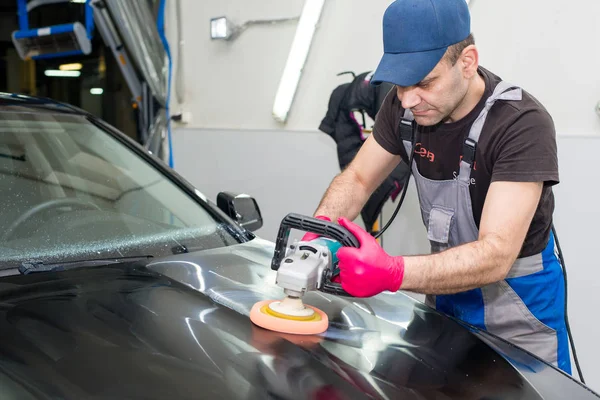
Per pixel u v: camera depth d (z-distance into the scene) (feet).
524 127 4.94
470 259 4.58
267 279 5.45
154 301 4.65
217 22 13.82
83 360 3.72
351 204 5.93
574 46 9.34
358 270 4.23
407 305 5.47
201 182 15.10
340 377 3.99
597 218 9.31
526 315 5.89
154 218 6.17
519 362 4.75
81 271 5.08
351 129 10.78
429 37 4.55
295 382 3.84
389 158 6.06
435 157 5.52
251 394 3.64
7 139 6.23
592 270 9.45
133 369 3.70
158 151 15.47
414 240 11.33
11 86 19.22
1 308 4.25
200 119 15.06
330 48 12.21
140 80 15.37
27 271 4.94
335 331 4.65
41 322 4.10
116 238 5.69
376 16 11.46
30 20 17.31
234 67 14.12
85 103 18.60
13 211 5.57
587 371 9.62
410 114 5.61
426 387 4.11
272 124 13.55
